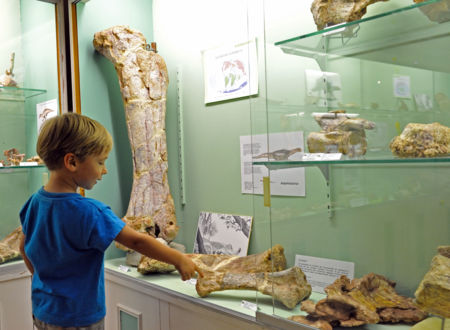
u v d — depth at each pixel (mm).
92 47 2508
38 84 2422
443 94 1201
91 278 1385
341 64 1460
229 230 2229
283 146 1480
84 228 1312
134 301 2066
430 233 1249
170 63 2596
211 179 2367
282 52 1470
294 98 1461
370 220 1396
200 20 2365
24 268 2242
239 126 2184
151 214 2326
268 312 1474
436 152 1174
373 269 1397
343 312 1303
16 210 2330
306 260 1454
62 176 1369
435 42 1217
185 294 1797
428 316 1184
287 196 1473
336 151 1391
